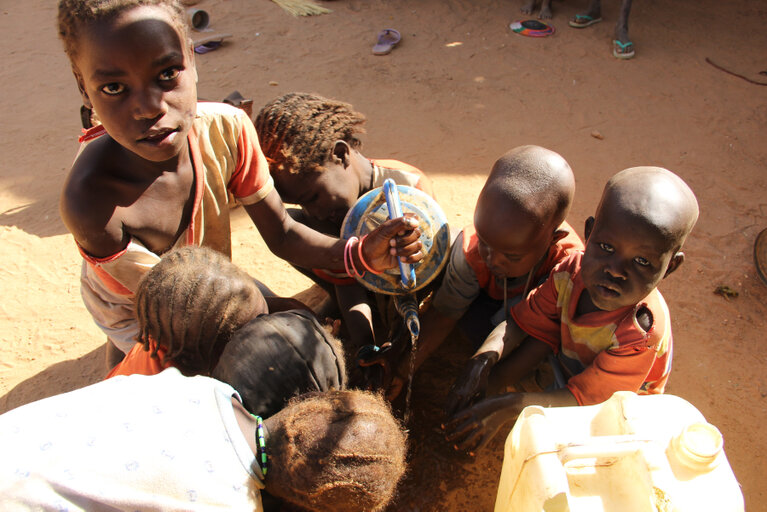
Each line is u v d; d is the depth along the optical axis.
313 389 1.98
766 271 3.90
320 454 1.53
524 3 8.31
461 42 7.39
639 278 2.16
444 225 2.83
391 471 1.59
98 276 2.50
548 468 1.76
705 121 5.72
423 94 6.31
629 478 1.82
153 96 2.01
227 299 2.08
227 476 1.56
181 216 2.55
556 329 2.75
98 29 1.87
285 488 1.60
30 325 3.79
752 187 4.82
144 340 2.20
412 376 3.10
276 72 6.86
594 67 6.73
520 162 2.50
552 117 5.87
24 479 1.43
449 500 2.77
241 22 8.07
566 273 2.55
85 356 3.57
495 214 2.43
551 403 2.60
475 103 6.12
